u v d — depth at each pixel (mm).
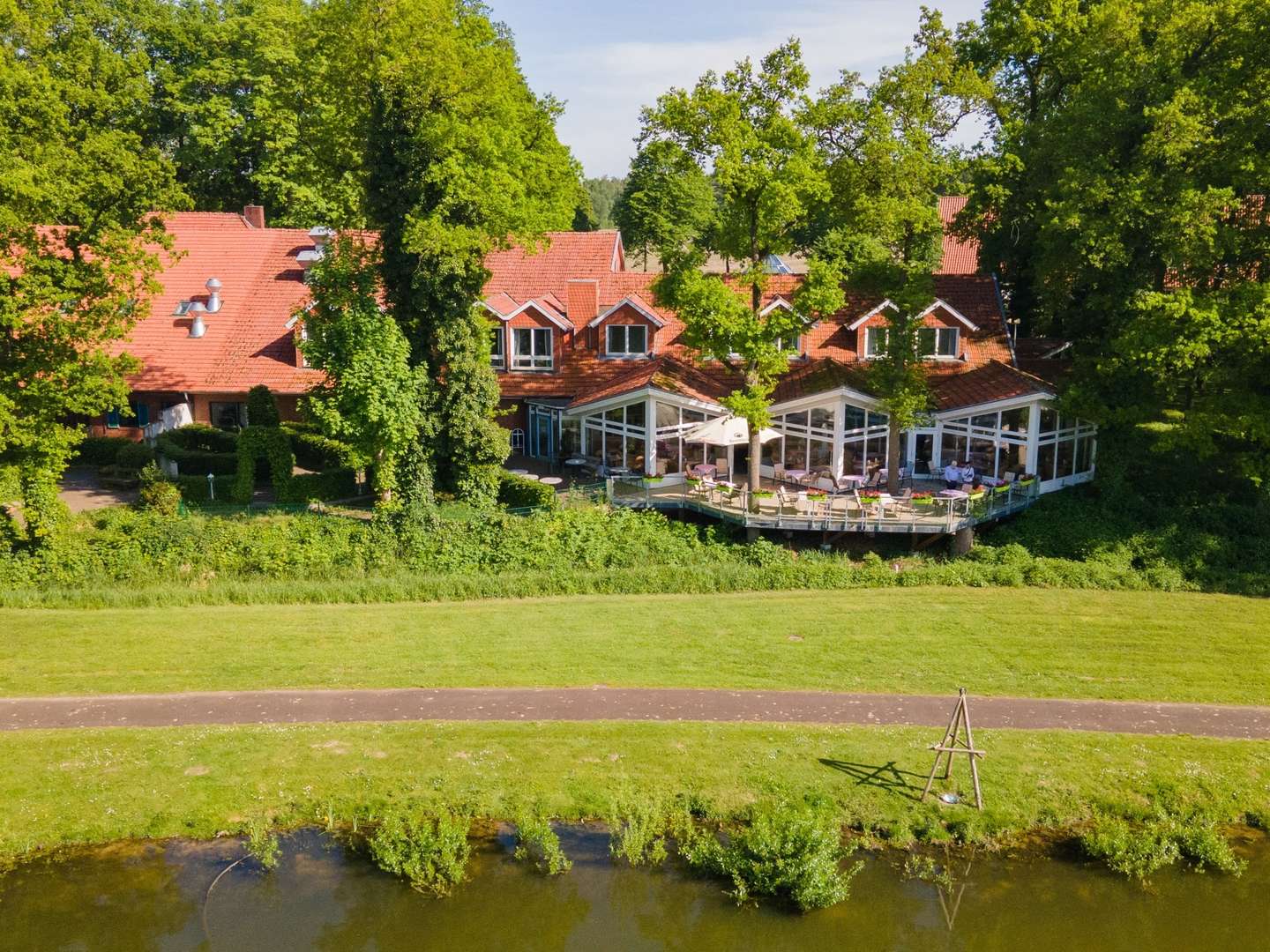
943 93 40250
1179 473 40594
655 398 38938
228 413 46094
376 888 18594
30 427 31781
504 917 18000
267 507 37281
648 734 22219
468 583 30984
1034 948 17359
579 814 20141
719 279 35656
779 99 34844
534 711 23250
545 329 45406
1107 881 18812
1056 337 49469
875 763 21297
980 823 19750
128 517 32875
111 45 42344
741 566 32938
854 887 18703
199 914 17828
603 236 50969
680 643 27188
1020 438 38812
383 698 23906
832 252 55094
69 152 30938
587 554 32906
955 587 32188
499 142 37719
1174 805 20156
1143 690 24734
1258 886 18734
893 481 37969
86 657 26047
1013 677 25344
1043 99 51844
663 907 18328
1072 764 21328
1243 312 33469
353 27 35750
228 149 62188
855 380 40250
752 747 21750
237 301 48375
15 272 36625
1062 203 37469
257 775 20859
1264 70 36031
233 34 62125
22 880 18469
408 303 36344
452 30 36938
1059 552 35688
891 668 25734
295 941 17312
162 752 21547
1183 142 35281
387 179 35625
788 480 40438
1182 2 38406
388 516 33156
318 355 35344
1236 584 32781
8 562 31125
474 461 37031
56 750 21562
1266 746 22109
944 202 70000
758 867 18438
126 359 33594
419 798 20234
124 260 32562
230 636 27438
